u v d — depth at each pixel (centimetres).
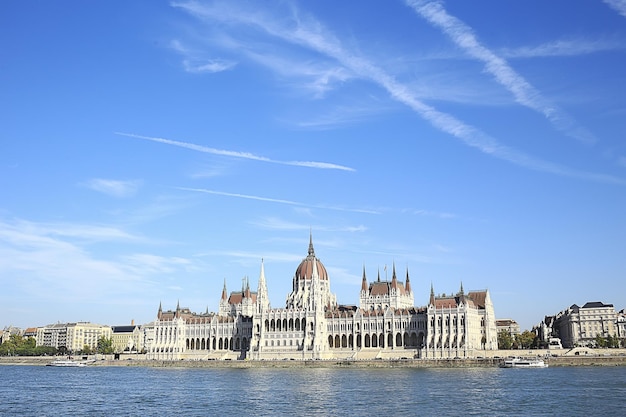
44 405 18662
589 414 15162
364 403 17612
